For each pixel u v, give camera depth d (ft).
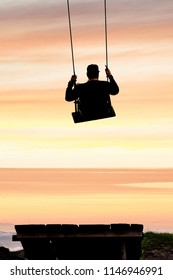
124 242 53.83
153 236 71.51
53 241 54.65
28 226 54.70
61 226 54.29
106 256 54.03
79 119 59.00
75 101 59.52
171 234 72.38
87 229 53.93
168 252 68.44
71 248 54.54
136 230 53.72
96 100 58.70
